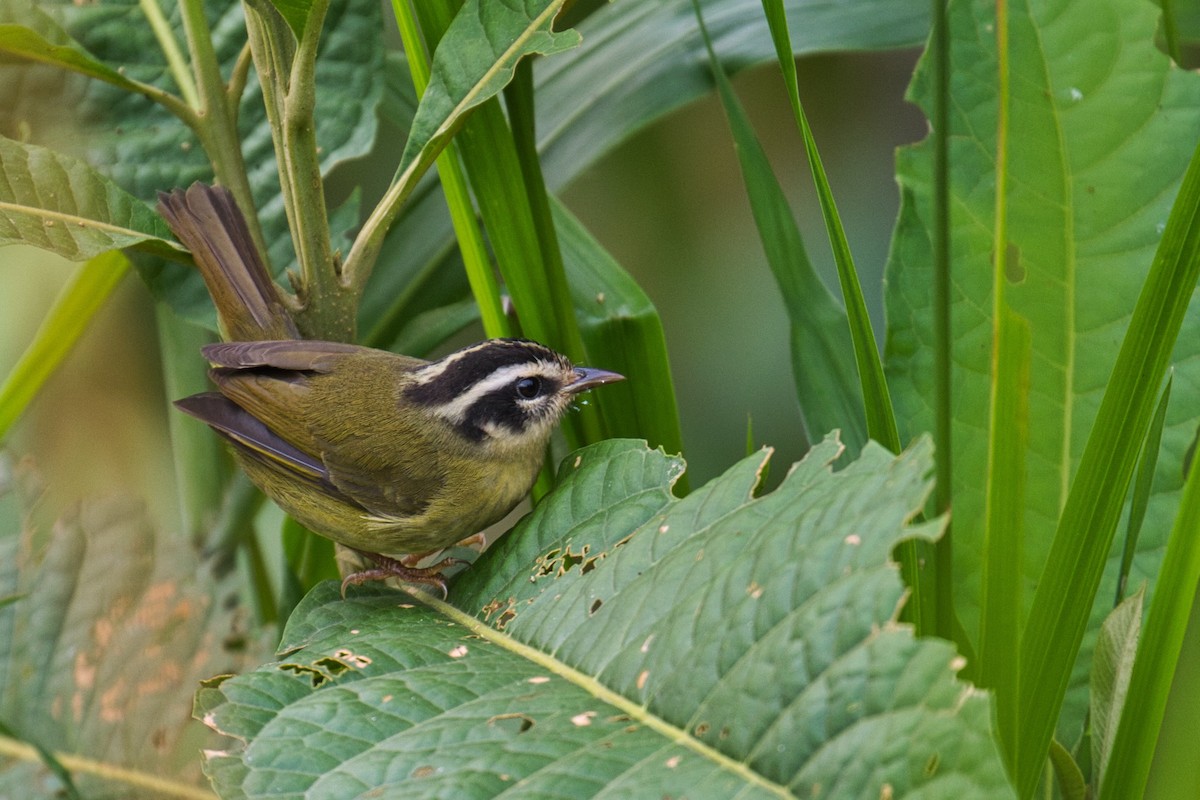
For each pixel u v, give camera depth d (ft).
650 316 11.16
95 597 11.23
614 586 10.98
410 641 11.02
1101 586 11.08
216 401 11.29
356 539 11.32
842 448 10.92
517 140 11.12
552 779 10.85
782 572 10.87
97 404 11.58
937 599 10.93
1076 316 11.09
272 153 11.26
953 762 10.79
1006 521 10.91
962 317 11.11
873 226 11.57
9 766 11.19
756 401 11.55
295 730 10.93
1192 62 11.47
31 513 11.25
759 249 11.60
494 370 11.14
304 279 11.12
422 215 11.32
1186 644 10.91
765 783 10.83
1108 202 11.09
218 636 11.23
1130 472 10.91
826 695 10.82
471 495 11.31
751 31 11.30
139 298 11.59
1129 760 10.91
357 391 11.30
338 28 11.23
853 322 10.94
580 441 11.18
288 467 11.29
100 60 11.21
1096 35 11.09
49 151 11.10
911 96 11.12
